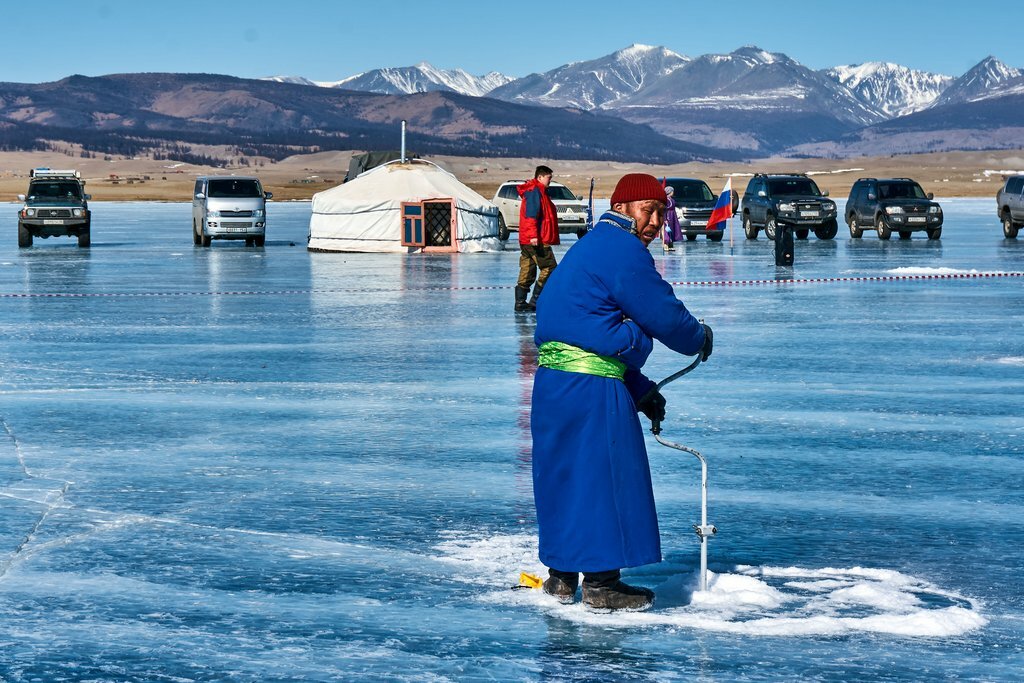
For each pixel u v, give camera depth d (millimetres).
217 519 6785
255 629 5004
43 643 4840
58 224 38812
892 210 40125
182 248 39312
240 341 15195
